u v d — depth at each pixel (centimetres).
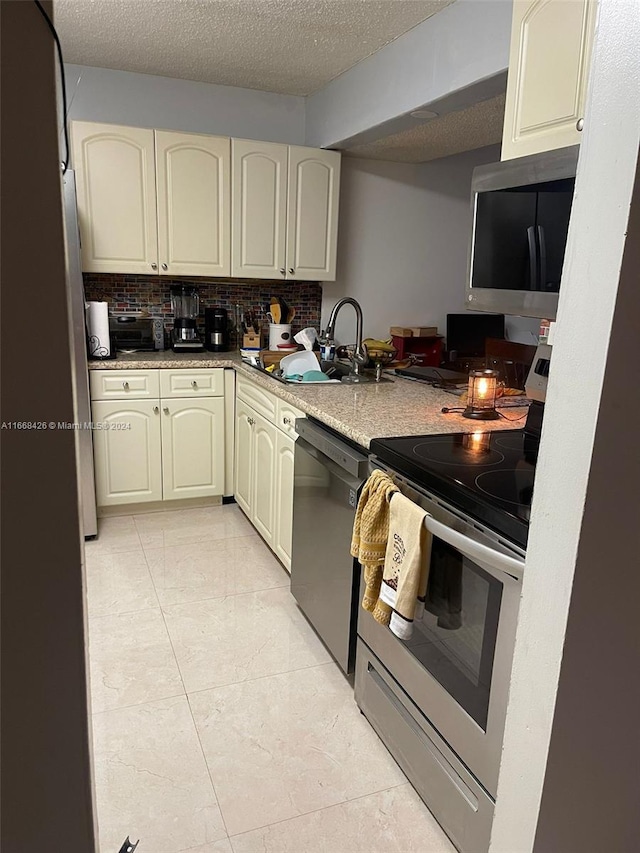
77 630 75
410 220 409
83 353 303
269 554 311
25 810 78
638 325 89
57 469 70
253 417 319
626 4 82
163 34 279
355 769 177
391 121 287
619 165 85
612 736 110
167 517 354
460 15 231
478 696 139
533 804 107
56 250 66
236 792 168
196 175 336
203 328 390
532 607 106
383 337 421
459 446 180
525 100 164
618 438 93
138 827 156
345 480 199
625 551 101
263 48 292
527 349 348
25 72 62
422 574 152
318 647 235
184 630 243
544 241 151
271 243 358
